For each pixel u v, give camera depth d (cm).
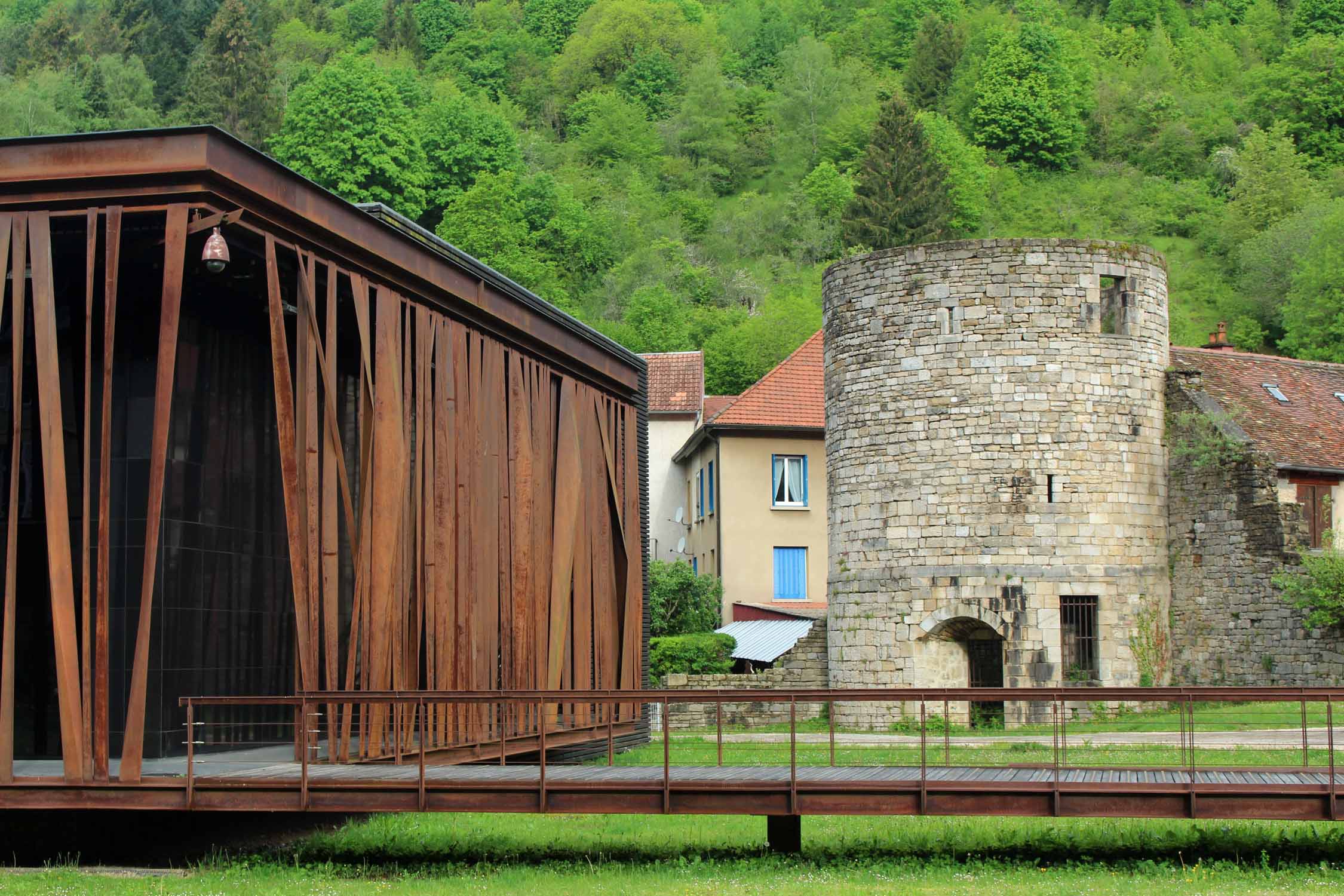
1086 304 3078
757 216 9612
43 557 1658
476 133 8569
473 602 1948
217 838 1670
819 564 4425
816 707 3409
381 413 1708
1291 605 2903
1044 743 2567
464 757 1903
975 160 9394
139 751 1416
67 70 8744
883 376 3164
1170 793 1417
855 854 1505
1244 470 3019
